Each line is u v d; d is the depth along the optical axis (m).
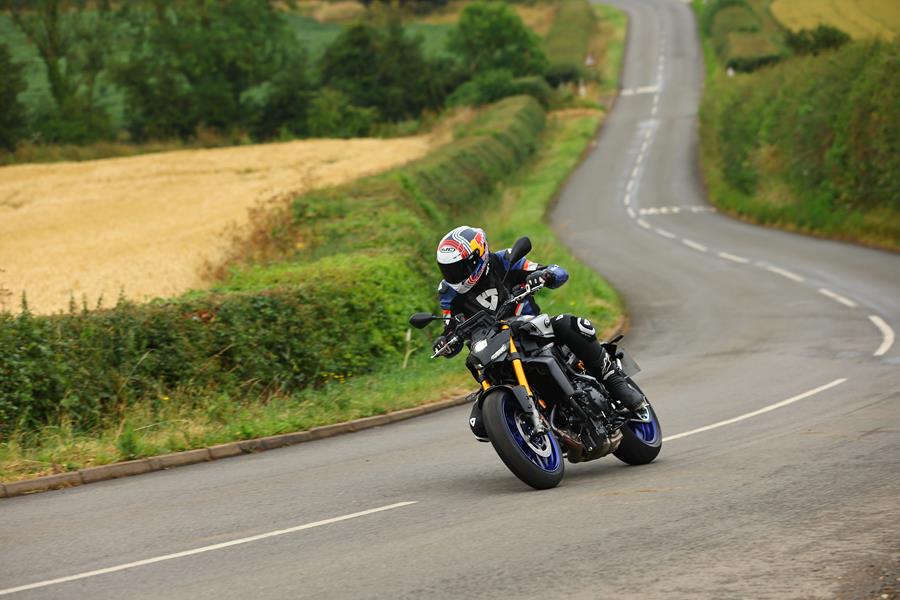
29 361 46.16
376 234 86.06
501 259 30.97
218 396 51.16
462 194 146.50
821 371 52.69
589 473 32.84
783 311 78.75
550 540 23.56
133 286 90.62
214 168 197.50
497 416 29.16
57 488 37.69
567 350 31.83
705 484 28.50
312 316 60.56
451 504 28.86
